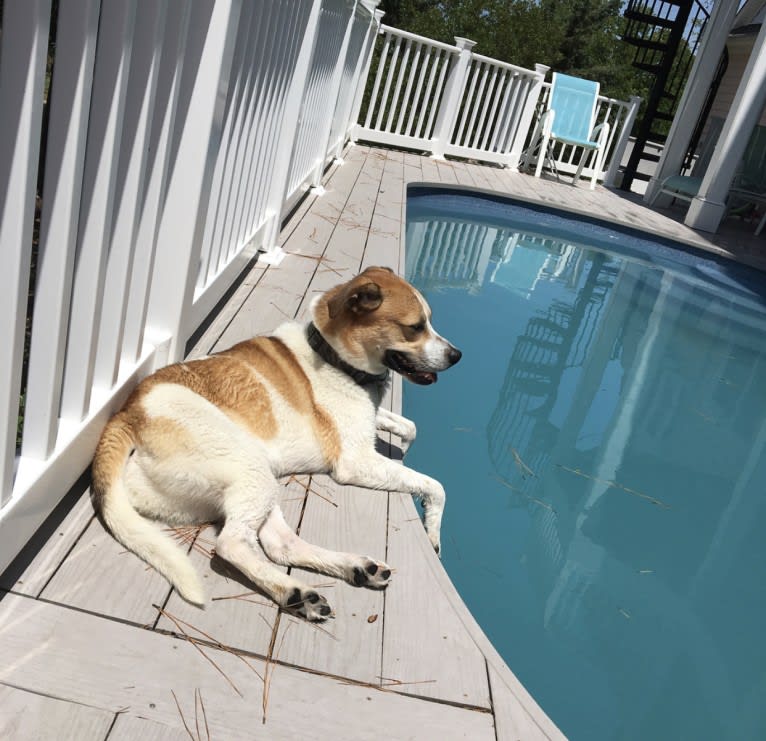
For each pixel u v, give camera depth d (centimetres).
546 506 333
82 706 144
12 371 151
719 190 977
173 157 241
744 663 262
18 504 165
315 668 166
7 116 135
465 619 192
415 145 1103
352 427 236
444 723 158
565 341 561
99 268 185
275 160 445
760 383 570
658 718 222
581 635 254
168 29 206
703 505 369
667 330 649
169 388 202
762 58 922
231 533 190
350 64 798
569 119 1171
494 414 416
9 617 161
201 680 157
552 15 3200
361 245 540
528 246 846
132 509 188
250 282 414
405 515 232
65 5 146
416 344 237
